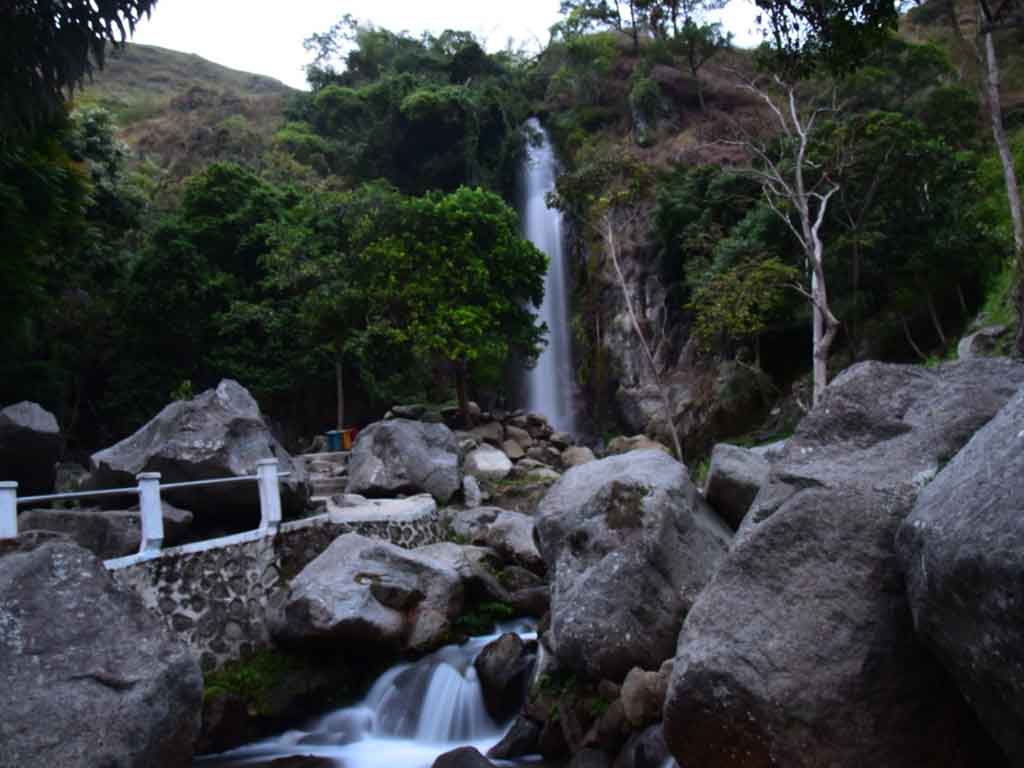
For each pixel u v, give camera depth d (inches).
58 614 235.1
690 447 1061.1
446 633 416.8
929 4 1465.3
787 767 174.1
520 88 1803.6
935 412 211.9
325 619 378.3
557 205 959.0
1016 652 129.1
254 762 335.3
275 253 951.6
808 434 227.9
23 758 207.2
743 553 198.4
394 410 901.8
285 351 987.9
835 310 914.7
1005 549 130.0
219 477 445.4
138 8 405.1
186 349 981.8
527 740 306.0
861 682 173.6
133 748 221.8
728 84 1595.7
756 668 180.9
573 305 1401.3
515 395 1296.8
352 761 332.8
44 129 629.0
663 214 1155.3
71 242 727.1
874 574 182.4
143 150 1879.9
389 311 911.7
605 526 306.0
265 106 2201.0
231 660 385.1
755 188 1055.0
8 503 319.6
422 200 906.1
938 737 172.6
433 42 1935.3
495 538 535.8
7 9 385.1
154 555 371.9
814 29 346.6
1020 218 647.1
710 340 996.6
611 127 1627.7
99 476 461.7
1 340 665.6
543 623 363.6
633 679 266.7
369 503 565.3
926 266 844.6
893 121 816.3
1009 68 1262.3
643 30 1891.0
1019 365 214.4
